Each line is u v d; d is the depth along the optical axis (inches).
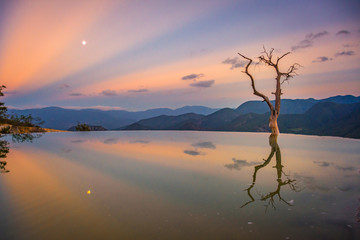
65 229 59.9
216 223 63.7
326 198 83.7
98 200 82.9
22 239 54.7
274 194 88.7
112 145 279.1
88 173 128.8
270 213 70.6
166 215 69.2
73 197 86.4
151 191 94.2
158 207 75.9
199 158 179.6
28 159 178.7
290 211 72.0
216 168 141.2
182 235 56.7
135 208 75.1
